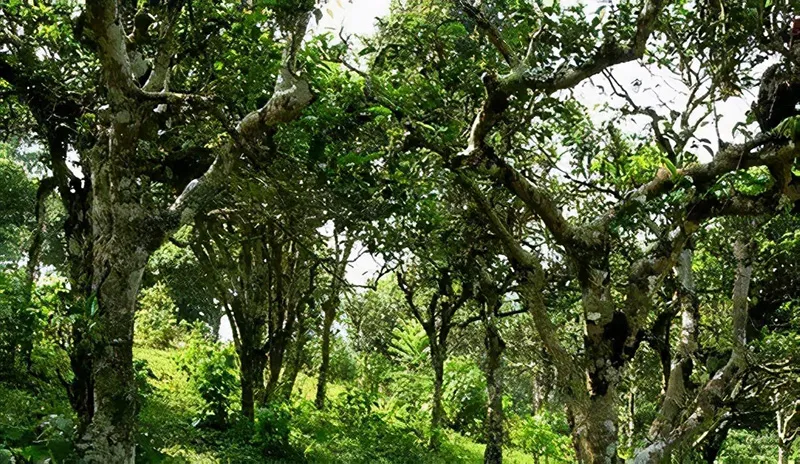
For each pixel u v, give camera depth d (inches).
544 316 301.1
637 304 296.2
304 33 249.3
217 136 277.9
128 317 227.3
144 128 246.5
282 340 569.3
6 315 372.5
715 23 291.3
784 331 485.7
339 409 616.7
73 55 344.8
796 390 336.5
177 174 345.4
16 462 203.2
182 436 424.2
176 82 326.0
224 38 302.5
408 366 868.0
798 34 280.1
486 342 512.7
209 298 919.7
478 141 283.0
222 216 432.1
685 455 325.4
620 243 313.3
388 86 274.8
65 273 305.3
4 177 940.6
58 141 321.1
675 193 281.1
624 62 267.1
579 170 366.9
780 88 282.0
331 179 290.5
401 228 341.7
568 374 295.1
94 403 220.5
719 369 344.5
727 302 447.8
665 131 322.3
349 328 965.2
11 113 378.0
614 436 289.9
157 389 546.6
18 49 334.0
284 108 250.4
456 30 307.4
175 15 260.4
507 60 281.9
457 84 313.4
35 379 376.8
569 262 323.9
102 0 220.5
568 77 265.4
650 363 519.8
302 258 557.9
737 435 777.6
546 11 287.7
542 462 674.8
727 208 285.1
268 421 468.1
